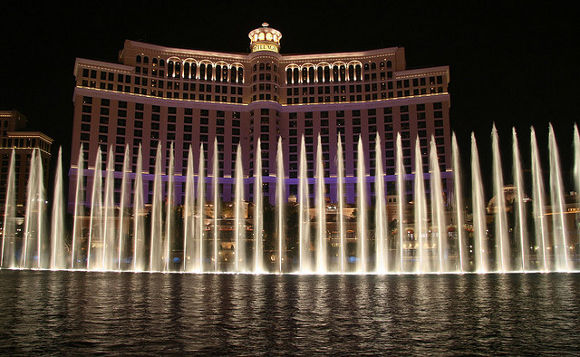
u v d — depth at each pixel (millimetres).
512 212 86250
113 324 16625
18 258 96312
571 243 87750
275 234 89250
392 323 16922
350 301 23172
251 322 17141
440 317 18219
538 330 15570
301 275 46062
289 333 15133
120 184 133875
